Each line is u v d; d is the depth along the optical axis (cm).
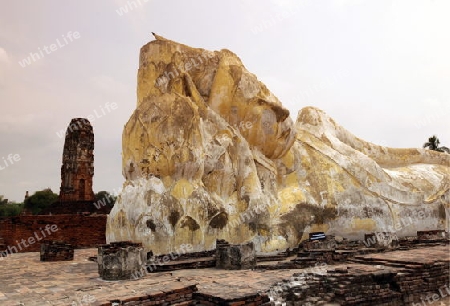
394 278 998
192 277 1083
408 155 2544
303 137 2155
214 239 1534
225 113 1842
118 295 830
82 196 2858
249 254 1262
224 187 1680
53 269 1286
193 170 1576
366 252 1507
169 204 1493
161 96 1672
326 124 2298
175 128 1595
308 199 1880
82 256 1695
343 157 2070
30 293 896
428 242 1836
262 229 1658
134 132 1628
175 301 822
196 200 1529
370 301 932
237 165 1736
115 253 1063
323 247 1576
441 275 1104
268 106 1867
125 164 1627
